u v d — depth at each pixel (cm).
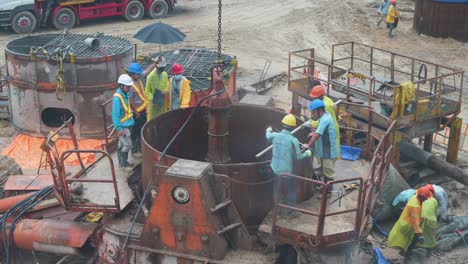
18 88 1490
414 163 1405
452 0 2573
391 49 2512
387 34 2738
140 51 2384
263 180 887
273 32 2753
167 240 842
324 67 2264
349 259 862
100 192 956
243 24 2881
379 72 2211
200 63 1694
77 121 1464
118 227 893
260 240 868
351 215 873
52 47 1545
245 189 881
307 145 876
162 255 851
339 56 2419
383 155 936
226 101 923
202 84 1526
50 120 1553
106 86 1459
